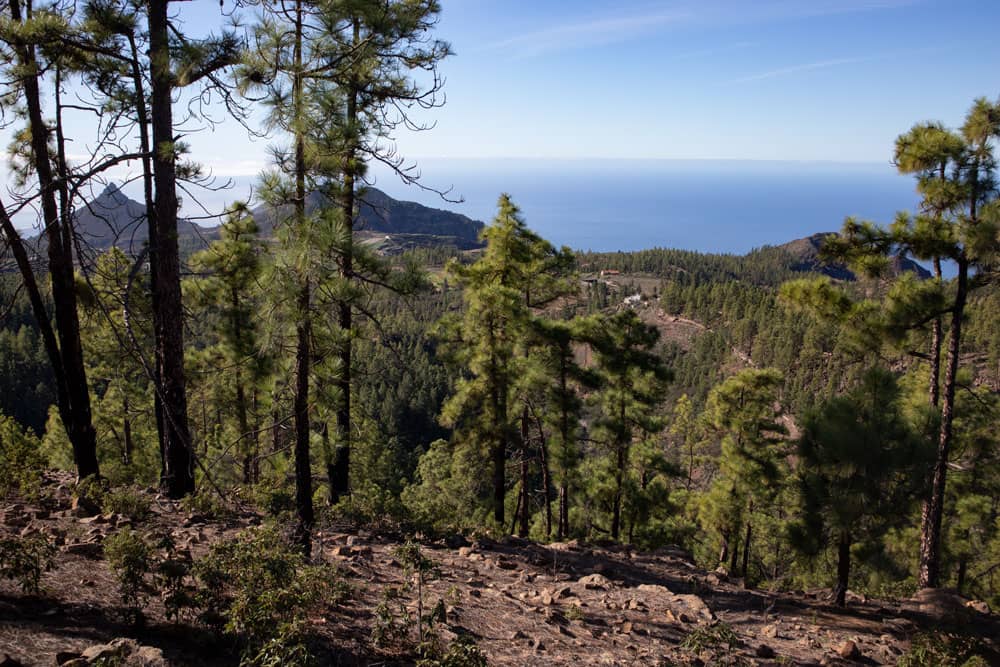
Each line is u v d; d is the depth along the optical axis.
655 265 182.38
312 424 11.34
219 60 8.30
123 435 22.83
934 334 13.20
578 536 17.95
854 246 12.50
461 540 12.02
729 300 119.00
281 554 6.02
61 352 10.31
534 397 17.47
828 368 72.00
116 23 8.59
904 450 10.57
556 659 6.50
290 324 7.15
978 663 7.41
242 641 5.01
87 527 7.64
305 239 6.52
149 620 5.16
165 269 9.28
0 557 4.84
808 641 9.05
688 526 23.77
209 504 9.43
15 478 9.22
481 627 7.08
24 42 7.95
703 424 21.73
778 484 19.12
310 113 6.69
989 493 19.34
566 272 18.88
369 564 8.77
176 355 9.69
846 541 11.55
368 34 7.34
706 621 9.09
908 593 14.59
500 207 17.11
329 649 5.27
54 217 9.34
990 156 11.30
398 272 8.05
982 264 11.56
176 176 9.15
